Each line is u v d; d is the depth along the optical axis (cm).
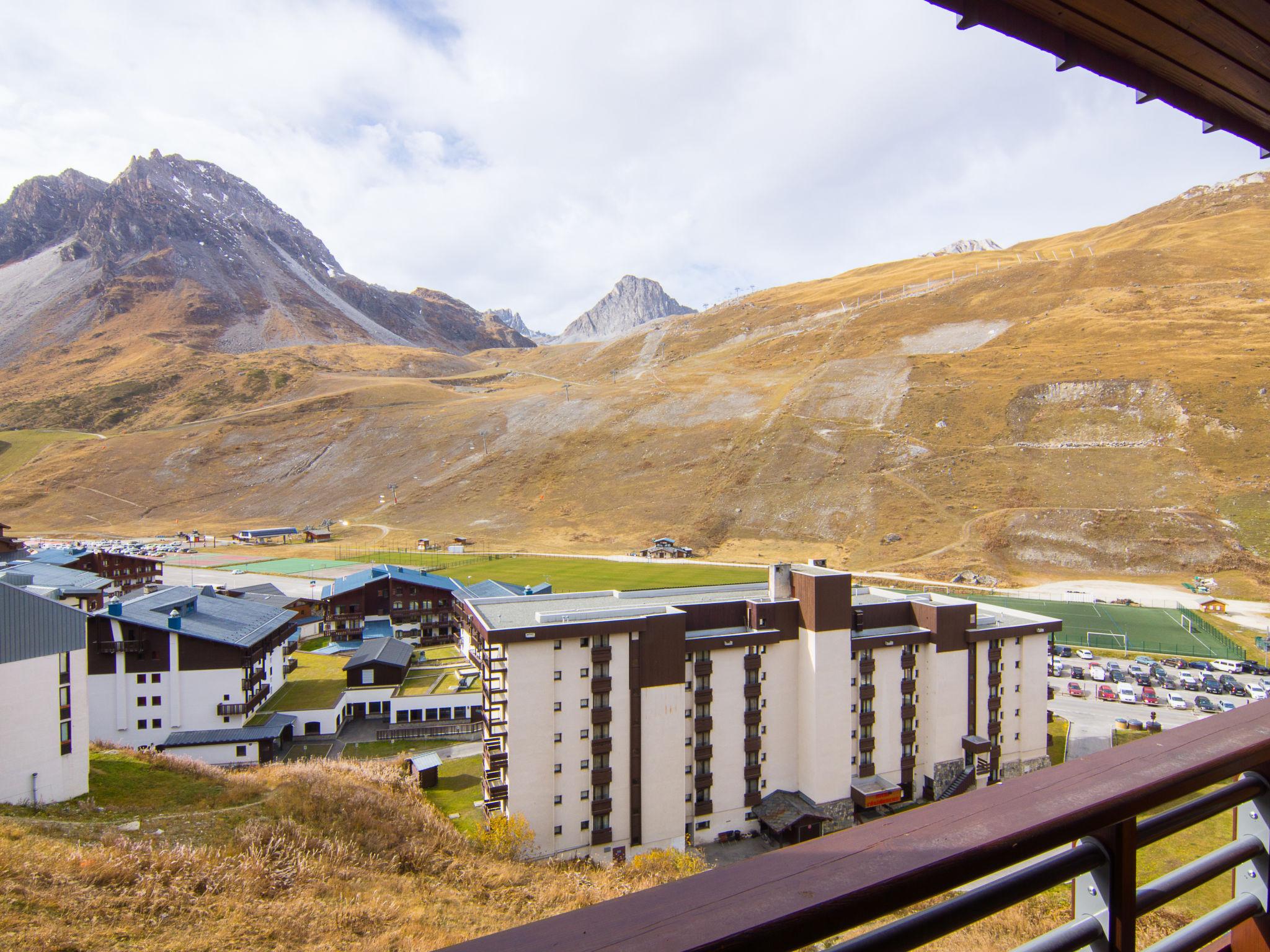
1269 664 7875
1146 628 9031
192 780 3741
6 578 6138
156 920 1791
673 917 213
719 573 11862
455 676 7088
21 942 1557
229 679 5653
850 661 4672
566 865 3822
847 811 4662
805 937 214
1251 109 584
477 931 2036
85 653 3547
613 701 4053
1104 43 481
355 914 1998
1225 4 427
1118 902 316
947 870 246
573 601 4981
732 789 4509
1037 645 5281
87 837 2580
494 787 3931
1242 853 385
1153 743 359
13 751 3234
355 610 8719
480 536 16225
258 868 2227
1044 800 293
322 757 5566
